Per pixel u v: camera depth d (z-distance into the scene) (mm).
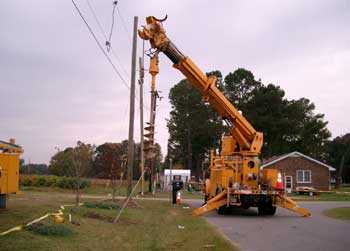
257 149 21953
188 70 20469
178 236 12891
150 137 22719
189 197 38844
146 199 30391
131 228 13625
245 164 21797
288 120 79625
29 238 9469
